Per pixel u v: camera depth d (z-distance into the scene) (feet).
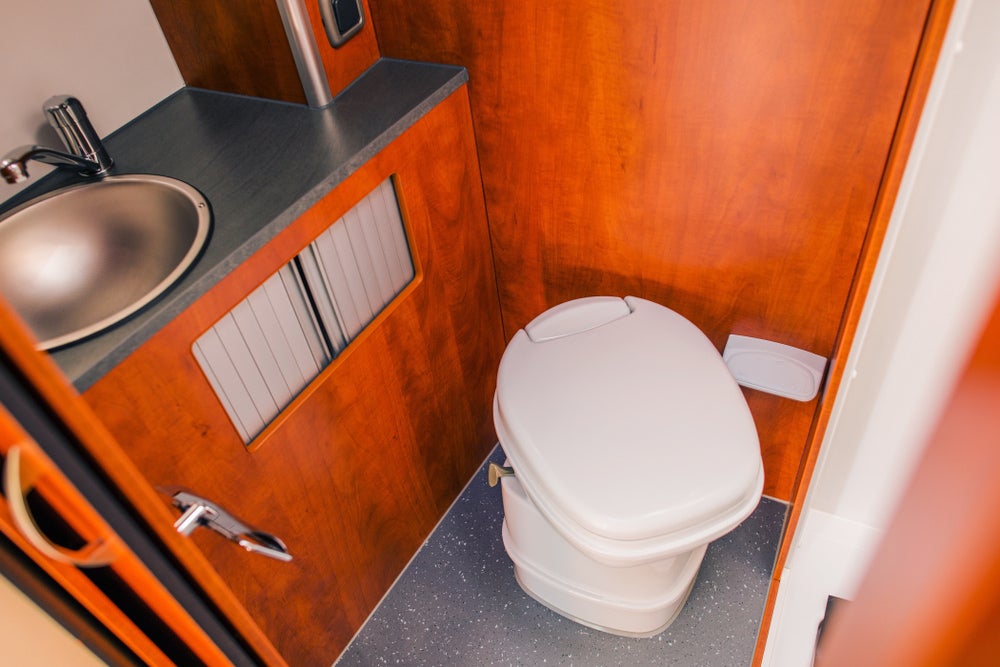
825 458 3.58
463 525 5.30
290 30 3.69
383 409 4.41
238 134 3.87
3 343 0.96
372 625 4.85
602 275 4.75
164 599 1.38
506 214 4.75
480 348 5.26
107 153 3.71
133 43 3.98
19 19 3.51
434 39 4.12
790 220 3.85
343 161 3.56
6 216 3.40
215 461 3.41
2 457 0.98
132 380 2.92
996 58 2.35
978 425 0.44
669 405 3.81
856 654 0.62
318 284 3.75
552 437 3.72
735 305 4.38
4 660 1.32
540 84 4.02
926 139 2.52
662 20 3.50
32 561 1.24
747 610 4.64
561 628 4.70
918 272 2.96
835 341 4.21
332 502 4.22
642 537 3.42
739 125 3.66
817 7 3.15
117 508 1.21
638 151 4.02
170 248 3.45
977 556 0.44
